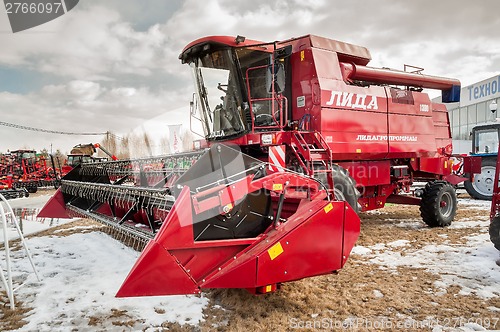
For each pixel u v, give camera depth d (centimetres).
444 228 739
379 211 982
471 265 494
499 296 398
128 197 482
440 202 749
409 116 775
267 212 405
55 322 345
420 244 614
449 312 361
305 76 644
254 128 592
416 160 832
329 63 652
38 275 472
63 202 712
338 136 638
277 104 612
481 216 859
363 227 763
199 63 620
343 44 694
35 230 774
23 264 524
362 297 398
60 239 675
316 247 365
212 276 322
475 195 1173
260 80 606
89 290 418
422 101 811
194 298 394
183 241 314
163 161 514
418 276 462
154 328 331
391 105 738
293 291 414
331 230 375
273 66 564
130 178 598
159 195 393
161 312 364
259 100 603
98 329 330
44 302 390
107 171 648
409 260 528
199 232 360
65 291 418
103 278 454
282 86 567
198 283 319
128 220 527
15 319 352
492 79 2175
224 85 607
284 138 577
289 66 667
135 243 546
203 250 330
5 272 490
